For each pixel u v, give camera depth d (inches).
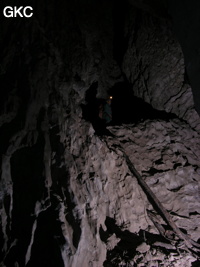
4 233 149.8
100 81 261.9
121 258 165.8
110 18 286.2
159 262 169.0
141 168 214.7
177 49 260.8
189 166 231.6
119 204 187.2
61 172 160.9
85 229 154.1
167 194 211.3
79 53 220.4
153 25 260.5
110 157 193.5
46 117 166.2
